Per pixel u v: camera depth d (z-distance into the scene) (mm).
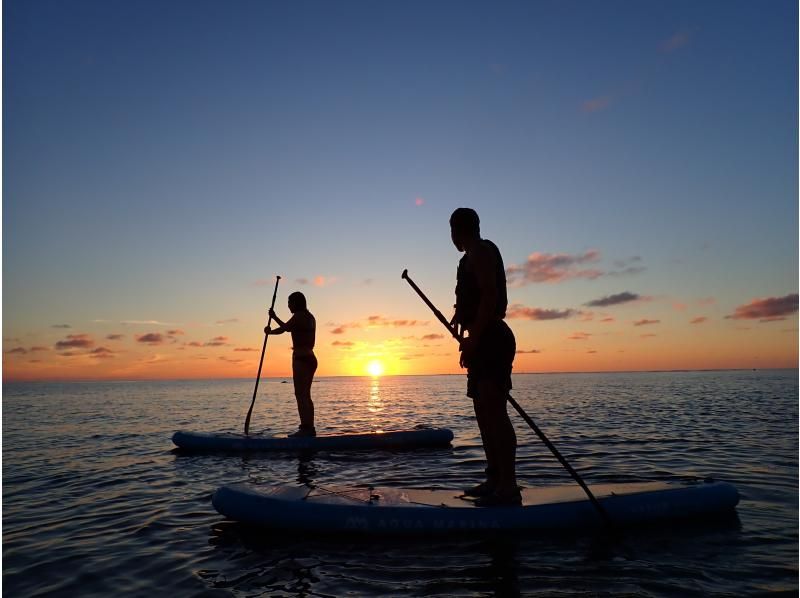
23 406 21625
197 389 53344
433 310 4000
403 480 5504
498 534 3521
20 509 4715
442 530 3533
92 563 3279
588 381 53750
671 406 15961
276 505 3770
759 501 4398
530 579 2816
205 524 4031
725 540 3398
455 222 3867
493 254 3674
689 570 2922
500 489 3771
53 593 2842
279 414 15328
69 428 11781
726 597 2582
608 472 5789
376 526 3566
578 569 2945
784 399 18906
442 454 7090
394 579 2850
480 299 3701
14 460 7352
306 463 6488
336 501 3805
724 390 27547
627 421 11383
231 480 5660
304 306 7828
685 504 3881
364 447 7605
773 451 7113
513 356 3795
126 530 3969
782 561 3045
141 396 32781
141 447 8328
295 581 2859
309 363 7812
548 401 19000
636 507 3750
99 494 5223
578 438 8609
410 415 14438
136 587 2873
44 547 3635
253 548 3402
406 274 4082
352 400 24281
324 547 3365
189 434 7977
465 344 3629
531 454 7008
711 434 8961
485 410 3738
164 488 5387
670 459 6605
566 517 3623
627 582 2770
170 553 3398
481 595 2633
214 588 2809
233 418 13992
